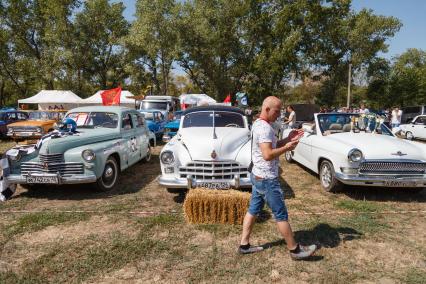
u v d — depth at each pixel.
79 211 5.43
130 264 3.77
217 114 7.47
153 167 9.03
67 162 6.04
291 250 3.80
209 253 4.02
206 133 6.35
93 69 37.72
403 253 4.06
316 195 6.46
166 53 31.06
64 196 6.32
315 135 7.43
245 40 34.69
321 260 3.86
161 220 5.00
